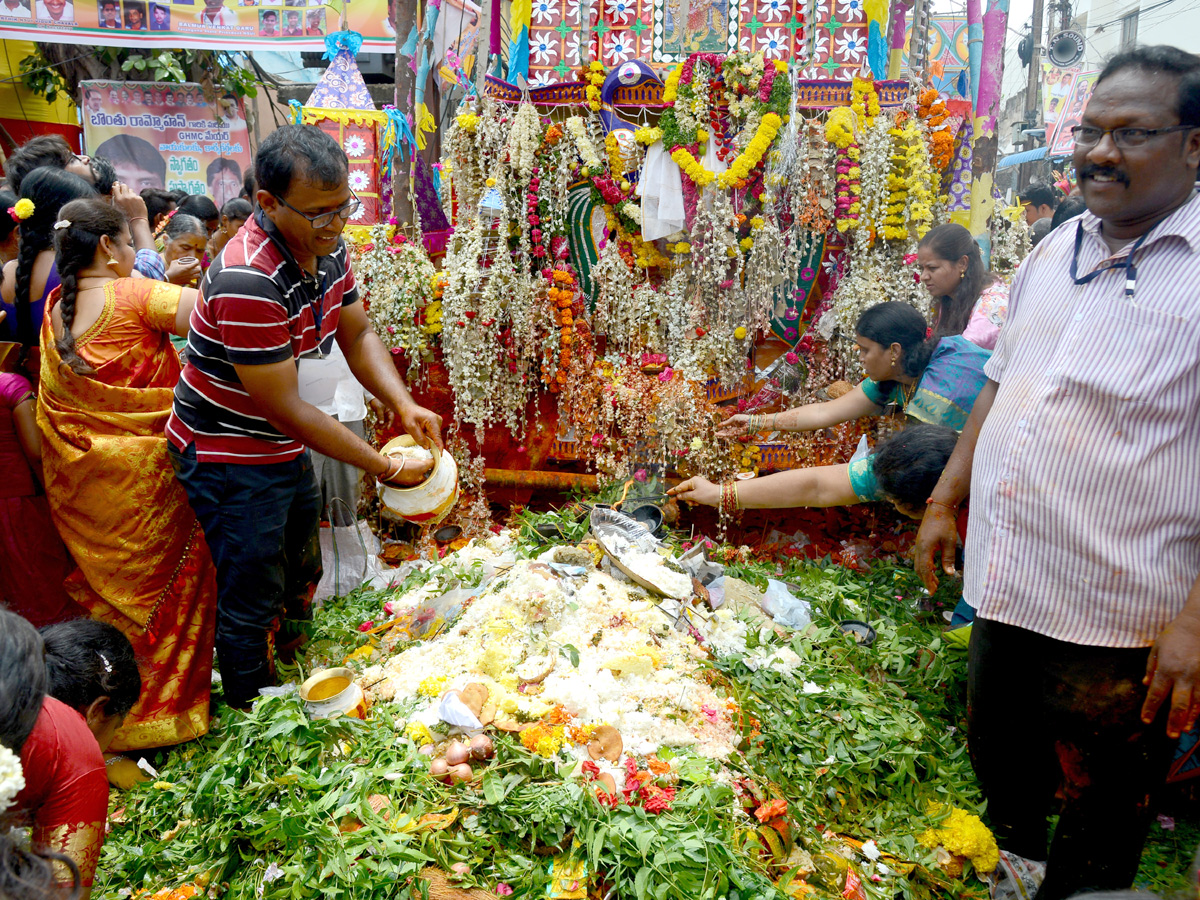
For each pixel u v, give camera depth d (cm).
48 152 389
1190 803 268
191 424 268
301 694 236
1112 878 214
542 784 206
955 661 288
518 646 252
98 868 219
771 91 370
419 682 250
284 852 198
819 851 213
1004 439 210
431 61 451
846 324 384
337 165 241
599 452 400
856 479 313
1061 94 978
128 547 282
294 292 259
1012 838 242
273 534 277
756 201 389
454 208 409
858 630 306
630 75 375
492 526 414
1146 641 198
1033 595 207
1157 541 194
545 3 396
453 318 388
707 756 227
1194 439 190
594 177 384
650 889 181
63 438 279
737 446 396
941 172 410
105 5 686
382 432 412
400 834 192
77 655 202
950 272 363
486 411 403
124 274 297
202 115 789
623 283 396
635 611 269
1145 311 189
